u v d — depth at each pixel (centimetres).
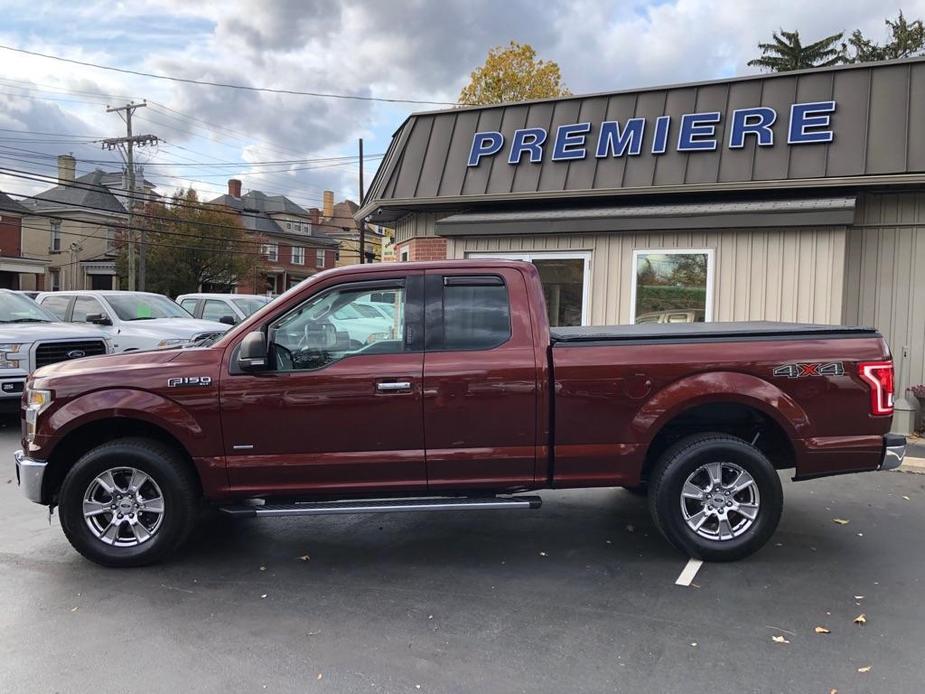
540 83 2602
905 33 3412
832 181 854
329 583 431
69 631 366
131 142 3562
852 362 450
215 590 420
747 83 939
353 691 310
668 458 456
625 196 967
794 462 488
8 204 4384
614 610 390
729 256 904
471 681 317
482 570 452
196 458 442
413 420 443
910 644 350
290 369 448
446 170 1075
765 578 435
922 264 883
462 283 458
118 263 4059
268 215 5731
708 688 310
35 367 887
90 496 449
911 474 700
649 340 455
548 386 446
